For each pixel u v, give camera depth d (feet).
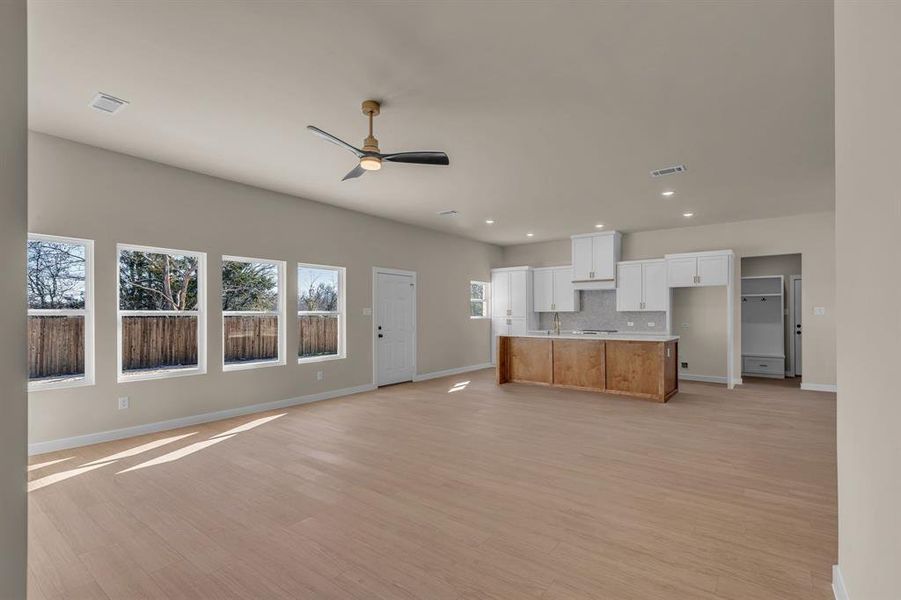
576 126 11.97
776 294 26.27
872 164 4.60
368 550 7.40
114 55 8.77
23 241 3.26
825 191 17.94
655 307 25.05
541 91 10.14
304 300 19.97
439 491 9.77
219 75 9.52
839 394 6.21
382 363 23.24
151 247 14.82
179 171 15.52
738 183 16.92
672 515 8.55
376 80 9.69
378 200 19.79
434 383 24.39
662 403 18.86
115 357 13.97
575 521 8.36
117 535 7.91
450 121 11.70
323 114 11.32
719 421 15.72
